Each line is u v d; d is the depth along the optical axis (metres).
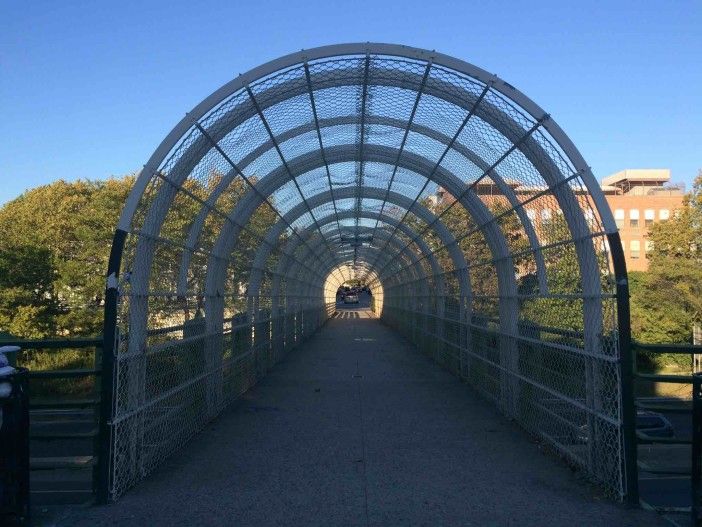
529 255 8.26
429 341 18.00
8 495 4.63
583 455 6.28
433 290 17.30
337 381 13.15
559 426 6.99
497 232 9.20
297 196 12.51
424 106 7.58
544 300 7.71
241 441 7.74
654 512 5.19
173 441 7.15
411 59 6.29
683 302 22.97
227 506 5.36
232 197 9.23
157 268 7.65
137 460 6.05
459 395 11.23
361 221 18.94
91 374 5.61
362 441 7.73
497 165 7.81
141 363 6.14
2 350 5.01
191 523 4.97
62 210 26.16
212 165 7.48
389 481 6.07
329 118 8.20
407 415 9.38
